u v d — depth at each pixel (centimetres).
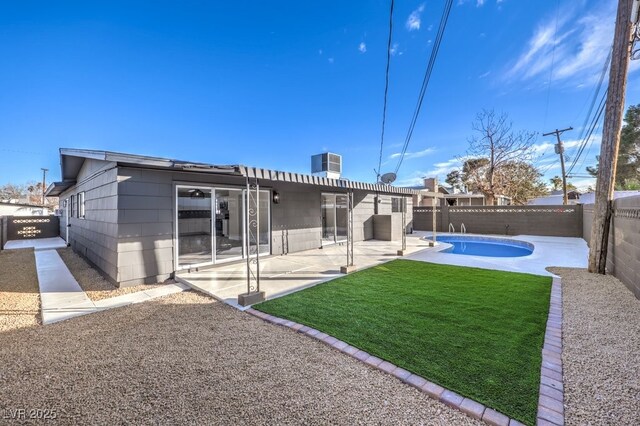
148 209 560
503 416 187
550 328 320
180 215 618
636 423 179
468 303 406
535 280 532
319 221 986
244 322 362
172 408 206
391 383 227
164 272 581
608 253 586
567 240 1137
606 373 233
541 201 2334
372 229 1266
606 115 574
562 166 1867
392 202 1407
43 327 356
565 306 391
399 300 424
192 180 629
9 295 492
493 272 602
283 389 224
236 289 497
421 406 200
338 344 290
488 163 2111
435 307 391
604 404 197
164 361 270
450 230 1576
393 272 611
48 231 1496
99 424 192
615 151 566
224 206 704
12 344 310
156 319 377
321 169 1016
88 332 339
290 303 420
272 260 759
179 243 615
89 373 252
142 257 552
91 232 729
